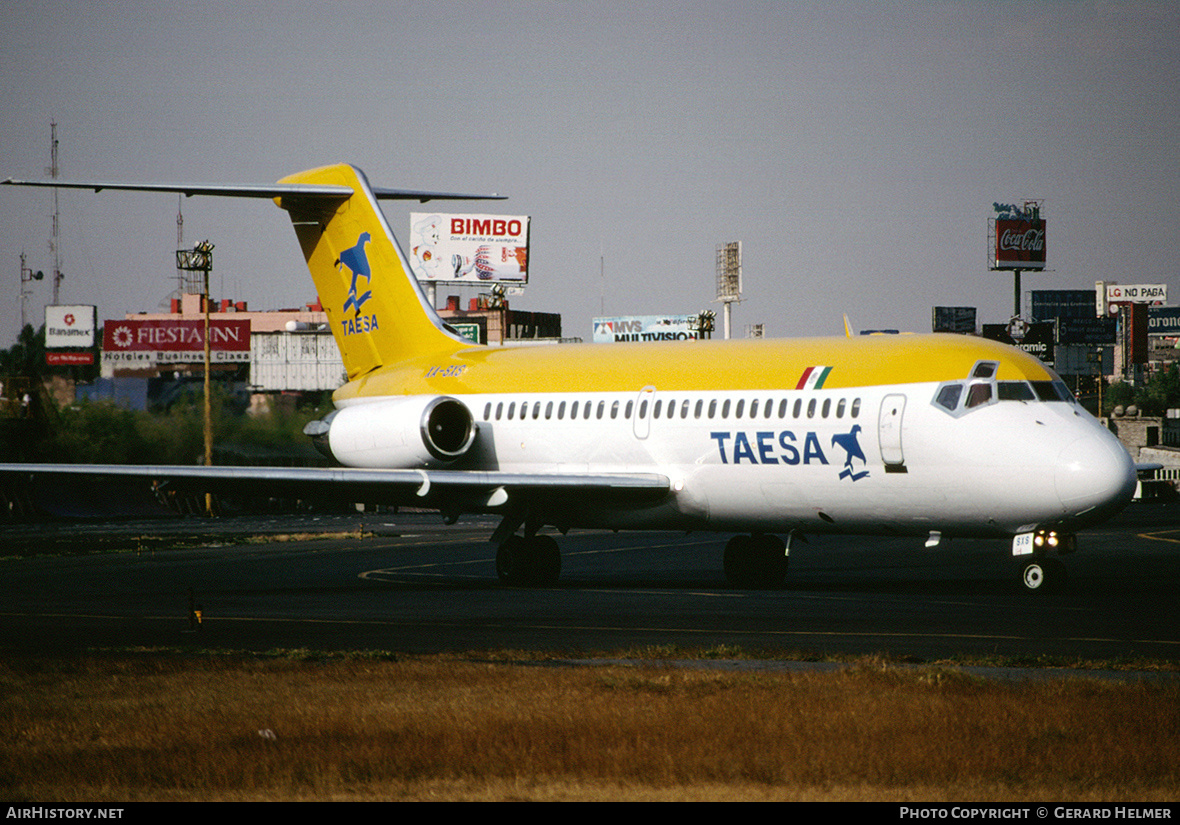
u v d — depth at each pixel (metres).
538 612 95.81
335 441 138.75
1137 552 160.62
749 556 121.88
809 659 70.00
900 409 105.88
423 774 45.16
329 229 145.75
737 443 114.06
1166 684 59.53
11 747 50.03
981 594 107.25
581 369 127.69
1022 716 52.00
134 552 174.50
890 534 111.38
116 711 56.19
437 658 70.50
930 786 42.84
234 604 104.25
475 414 132.50
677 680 61.56
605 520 124.44
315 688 61.00
